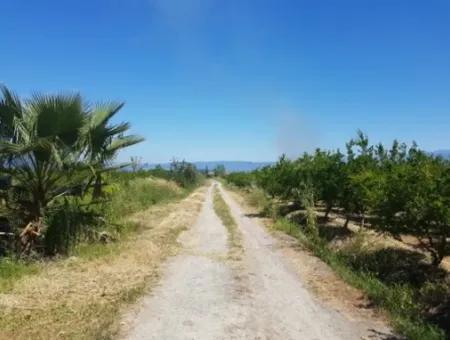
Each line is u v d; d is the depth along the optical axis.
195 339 6.10
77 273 8.91
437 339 6.32
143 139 12.20
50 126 10.10
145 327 6.41
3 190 10.47
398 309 7.60
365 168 15.01
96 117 11.11
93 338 5.79
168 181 45.44
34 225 10.25
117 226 13.50
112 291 7.93
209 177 144.62
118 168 11.85
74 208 11.62
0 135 10.11
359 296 8.53
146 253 11.36
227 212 25.00
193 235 15.90
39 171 10.27
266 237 15.90
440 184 9.29
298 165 23.06
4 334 5.84
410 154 15.62
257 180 39.69
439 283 8.77
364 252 11.94
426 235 10.47
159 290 8.36
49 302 7.11
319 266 11.05
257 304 7.86
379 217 10.80
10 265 8.87
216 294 8.34
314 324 6.97
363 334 6.61
